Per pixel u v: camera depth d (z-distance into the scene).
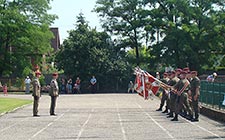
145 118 24.05
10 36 65.50
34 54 68.31
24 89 64.88
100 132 17.92
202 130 18.59
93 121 22.45
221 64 62.84
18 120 23.28
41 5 66.19
